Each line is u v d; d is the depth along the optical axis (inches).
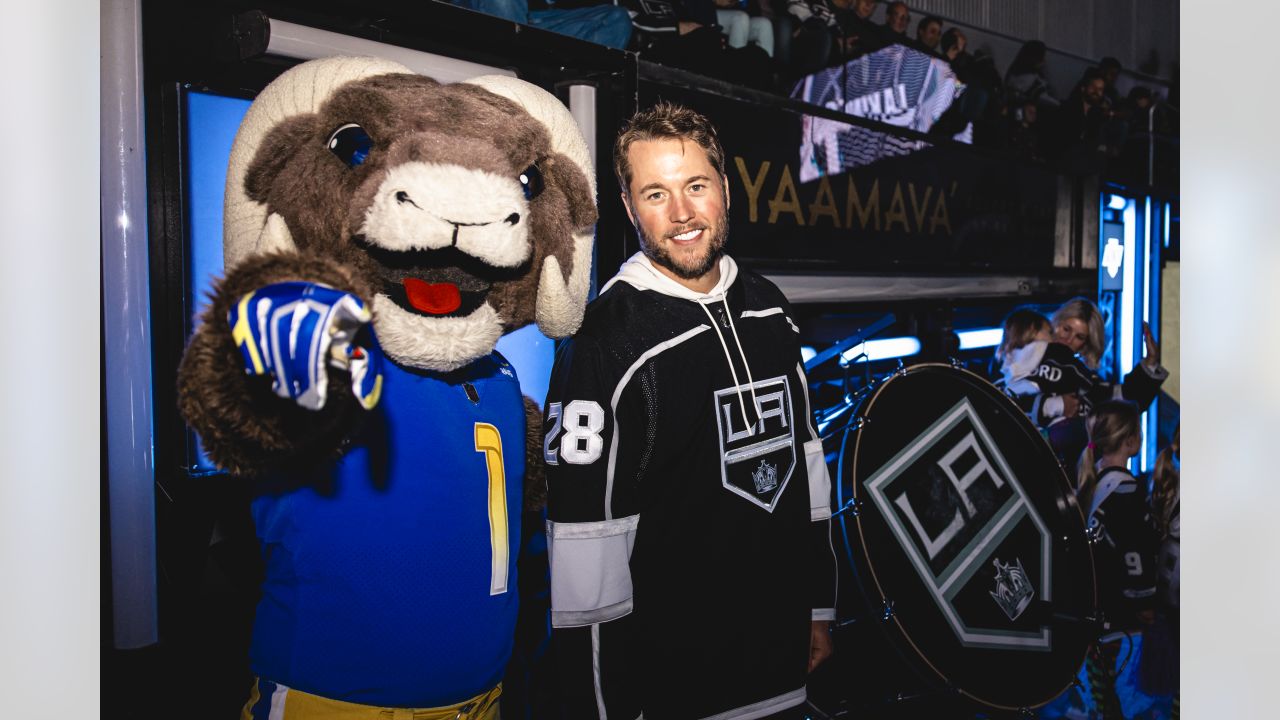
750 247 86.7
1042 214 132.0
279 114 40.8
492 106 44.3
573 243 47.7
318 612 40.6
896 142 104.8
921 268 109.5
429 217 39.1
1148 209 159.2
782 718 58.1
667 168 56.2
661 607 54.6
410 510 41.6
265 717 41.7
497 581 45.0
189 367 32.9
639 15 102.1
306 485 40.3
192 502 51.5
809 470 62.2
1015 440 89.7
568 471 50.9
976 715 81.9
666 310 56.4
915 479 79.4
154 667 50.1
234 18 50.4
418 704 42.4
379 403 41.5
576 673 50.9
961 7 185.9
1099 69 198.4
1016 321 125.3
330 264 33.5
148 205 49.8
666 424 54.2
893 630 72.5
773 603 57.4
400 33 56.2
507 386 48.7
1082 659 83.7
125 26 46.4
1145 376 137.6
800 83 145.7
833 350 93.8
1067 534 88.4
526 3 73.0
